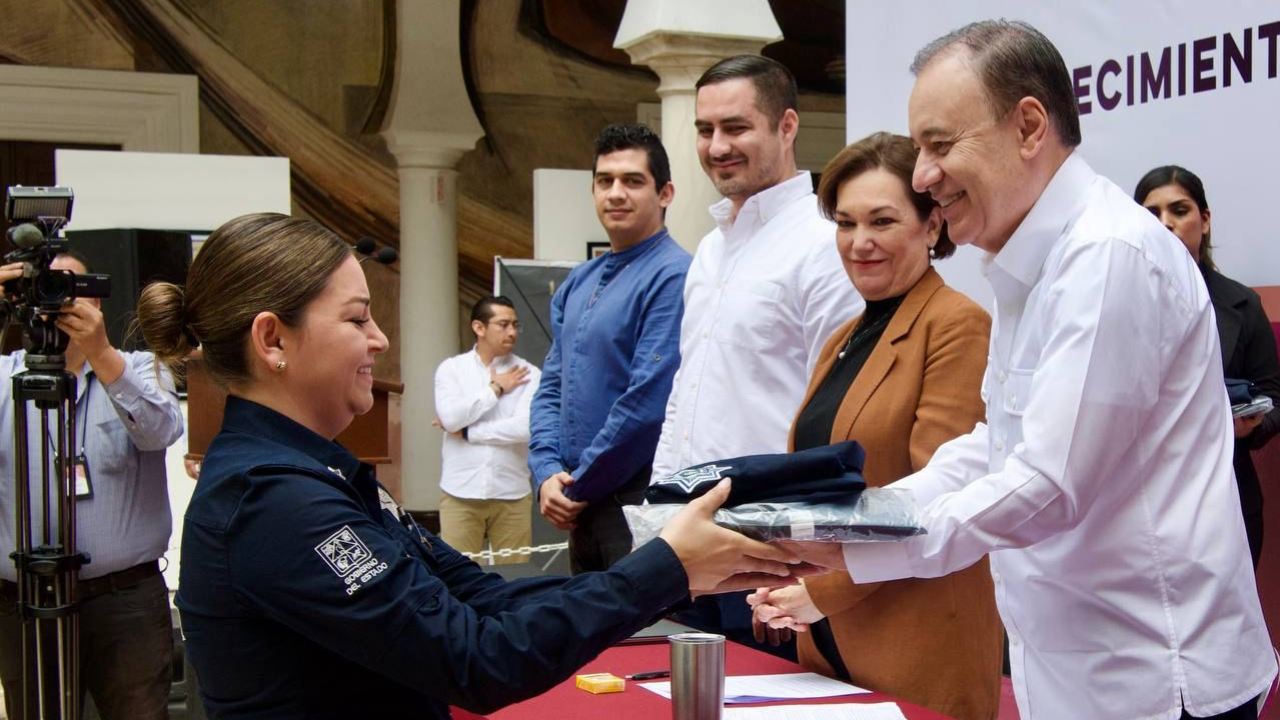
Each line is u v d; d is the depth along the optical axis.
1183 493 2.01
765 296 3.35
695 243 6.71
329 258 1.68
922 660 2.46
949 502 1.97
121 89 11.23
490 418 7.24
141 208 6.45
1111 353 1.92
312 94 11.76
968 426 2.54
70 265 3.67
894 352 2.65
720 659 2.03
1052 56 2.02
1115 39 4.11
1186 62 3.88
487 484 7.19
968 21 4.61
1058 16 4.30
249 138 11.65
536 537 7.38
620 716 2.27
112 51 11.25
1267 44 3.63
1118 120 4.12
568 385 4.12
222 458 1.63
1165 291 1.96
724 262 3.53
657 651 2.83
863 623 2.52
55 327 2.71
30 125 11.02
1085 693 2.09
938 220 2.72
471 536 7.27
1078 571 2.06
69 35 11.11
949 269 4.69
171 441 3.84
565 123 12.62
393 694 1.64
